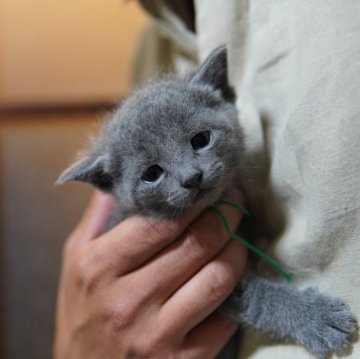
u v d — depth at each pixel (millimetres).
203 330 184
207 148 189
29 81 525
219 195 191
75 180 207
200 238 179
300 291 169
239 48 199
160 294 179
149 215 191
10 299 504
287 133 165
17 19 512
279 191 173
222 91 206
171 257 180
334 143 147
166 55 278
